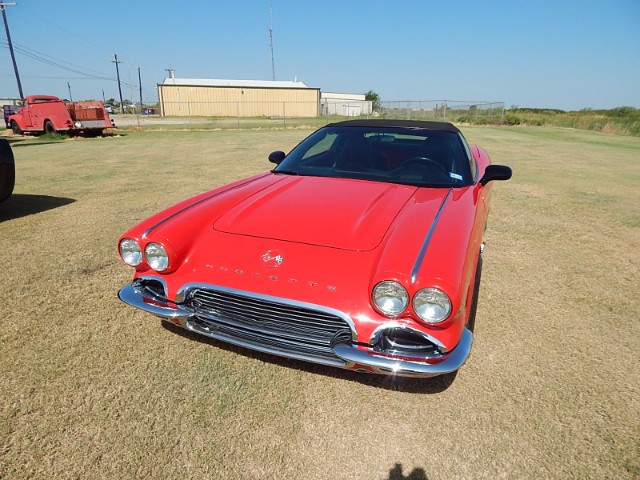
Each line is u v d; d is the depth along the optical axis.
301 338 2.00
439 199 2.57
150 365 2.38
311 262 2.02
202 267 2.17
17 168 9.05
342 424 2.01
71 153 11.89
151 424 1.98
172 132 21.27
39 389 2.18
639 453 1.85
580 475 1.75
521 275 3.60
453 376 2.32
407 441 1.92
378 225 2.23
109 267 3.64
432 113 29.23
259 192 2.77
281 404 2.12
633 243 4.41
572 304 3.12
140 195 6.31
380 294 1.81
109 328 2.73
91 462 1.78
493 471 1.77
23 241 4.24
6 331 2.67
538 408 2.10
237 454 1.84
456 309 1.75
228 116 45.16
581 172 8.76
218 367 2.38
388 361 1.84
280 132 21.06
